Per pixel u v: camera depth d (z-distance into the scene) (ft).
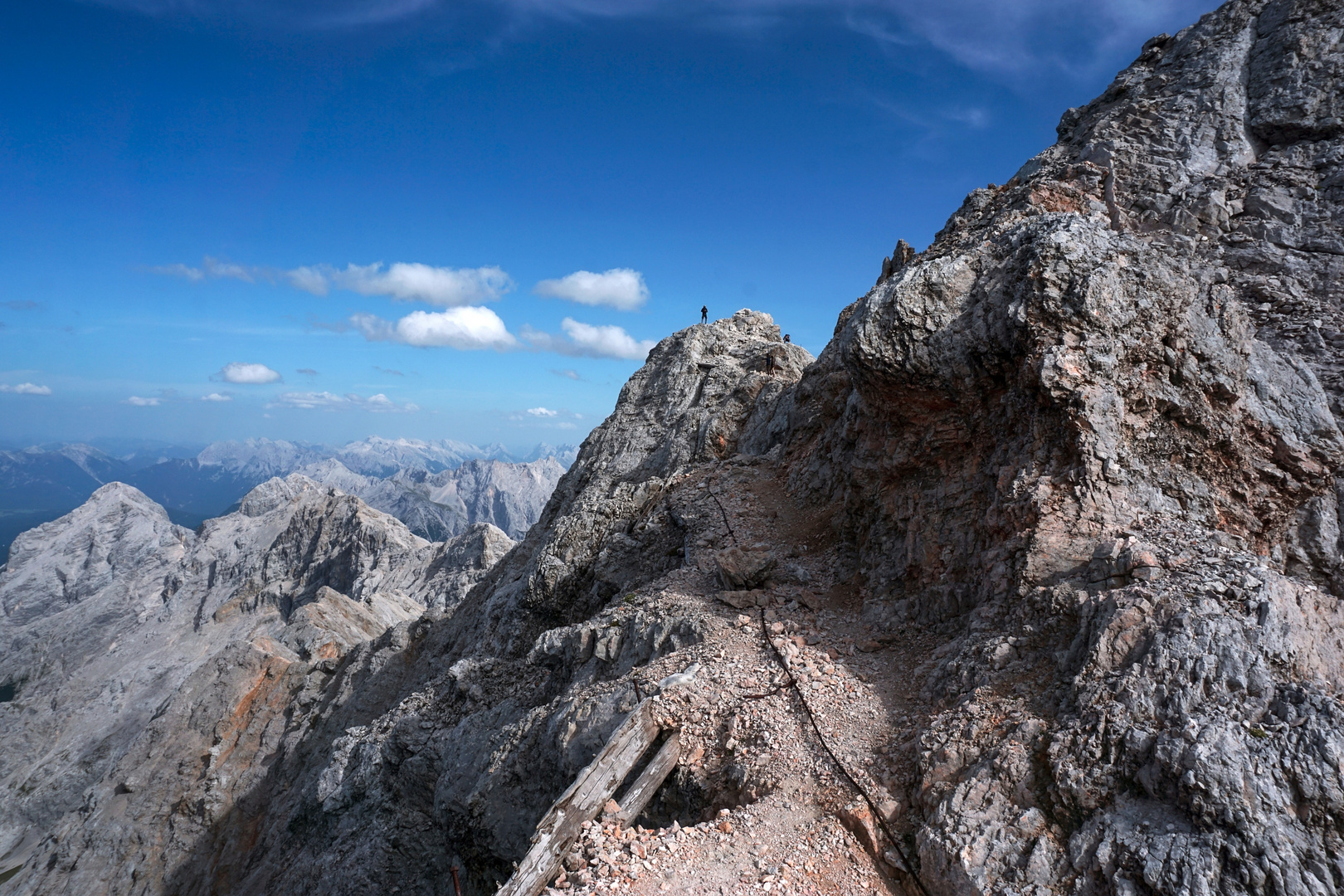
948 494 49.55
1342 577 40.34
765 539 65.77
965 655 39.68
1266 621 31.30
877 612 50.24
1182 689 30.27
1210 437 43.29
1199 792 26.91
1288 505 43.32
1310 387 44.96
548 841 37.50
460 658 100.27
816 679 44.55
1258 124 56.59
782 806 36.81
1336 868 24.58
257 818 123.85
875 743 38.78
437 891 68.85
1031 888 28.30
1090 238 45.93
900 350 49.42
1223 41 61.82
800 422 79.46
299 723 134.21
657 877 33.68
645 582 73.77
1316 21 57.72
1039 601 37.91
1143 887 26.48
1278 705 28.71
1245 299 49.57
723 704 44.37
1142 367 43.98
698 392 110.52
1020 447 45.34
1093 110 68.39
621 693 49.37
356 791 82.64
